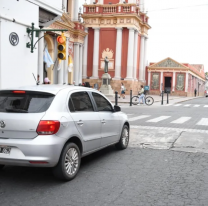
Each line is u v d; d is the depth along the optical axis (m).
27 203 3.88
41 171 5.31
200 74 64.44
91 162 6.00
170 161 6.15
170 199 4.10
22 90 4.75
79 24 31.34
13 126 4.35
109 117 6.21
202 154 6.79
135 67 38.84
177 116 14.91
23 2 9.55
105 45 38.81
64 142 4.52
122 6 37.19
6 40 8.97
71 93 5.15
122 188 4.50
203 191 4.44
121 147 7.05
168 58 49.91
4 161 4.34
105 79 32.16
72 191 4.34
